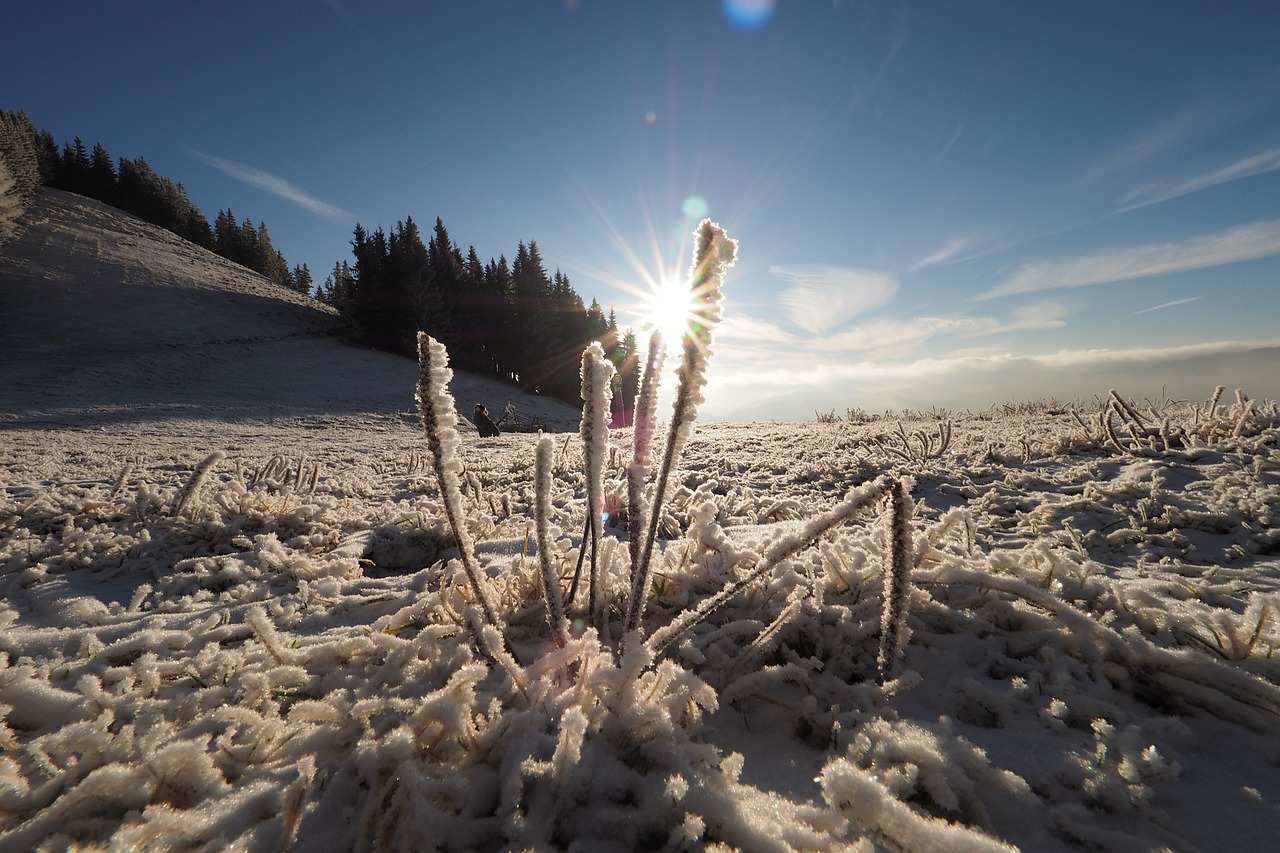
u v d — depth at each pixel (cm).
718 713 20
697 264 18
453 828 13
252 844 13
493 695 18
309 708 17
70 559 45
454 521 20
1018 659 22
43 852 13
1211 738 17
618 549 31
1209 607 25
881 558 29
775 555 19
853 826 14
